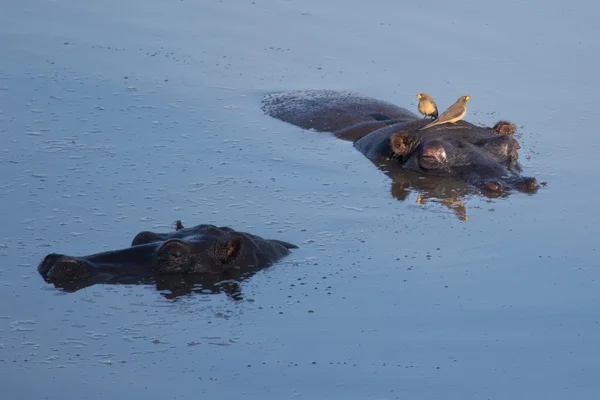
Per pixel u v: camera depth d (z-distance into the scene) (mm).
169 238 50281
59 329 43656
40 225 54781
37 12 95062
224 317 45250
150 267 48906
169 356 41781
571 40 91250
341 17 96688
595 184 64188
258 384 39844
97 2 98750
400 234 55812
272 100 77812
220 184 62156
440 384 40125
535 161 68188
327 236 55094
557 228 56969
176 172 63625
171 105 75500
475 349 43031
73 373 40281
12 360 41062
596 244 54594
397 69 85125
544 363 41906
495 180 63844
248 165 65812
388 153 68438
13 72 79938
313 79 82750
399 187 63625
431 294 48188
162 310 45625
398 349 42906
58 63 82438
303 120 74500
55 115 72000
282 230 55688
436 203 61094
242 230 55188
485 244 54562
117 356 41656
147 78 80625
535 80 82875
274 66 85000
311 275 49812
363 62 86438
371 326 44812
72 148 66375
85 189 60125
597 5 99812
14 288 47219
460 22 95562
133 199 59000
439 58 87312
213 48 88188
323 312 46062
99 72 81062
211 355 41969
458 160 66312
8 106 73125
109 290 47219
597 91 80750
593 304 47281
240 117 74500
